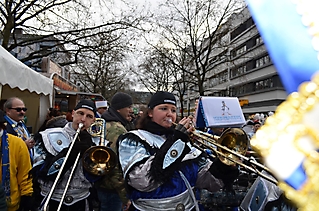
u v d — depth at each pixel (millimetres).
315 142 491
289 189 508
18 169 2711
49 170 2643
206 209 3309
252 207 2582
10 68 4555
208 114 2574
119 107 3982
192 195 2047
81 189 2752
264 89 33875
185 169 2119
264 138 531
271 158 520
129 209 2123
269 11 479
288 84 463
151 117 2240
